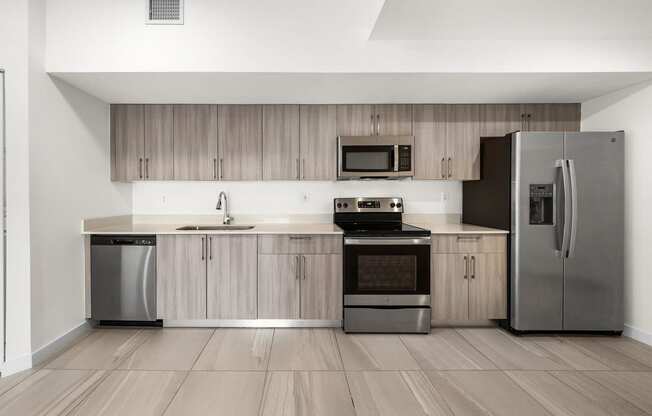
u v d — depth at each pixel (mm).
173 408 2129
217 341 3105
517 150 3225
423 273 3338
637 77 3000
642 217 3145
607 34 2791
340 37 2848
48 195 2812
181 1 2803
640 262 3162
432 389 2350
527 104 3773
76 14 2789
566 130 3781
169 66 2809
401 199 3998
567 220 3158
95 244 3342
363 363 2713
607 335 3287
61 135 2965
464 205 4066
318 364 2689
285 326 3455
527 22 2578
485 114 3766
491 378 2494
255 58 2826
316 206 4031
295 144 3734
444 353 2895
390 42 2855
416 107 3750
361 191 4043
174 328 3416
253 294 3400
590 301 3234
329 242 3402
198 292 3389
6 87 2557
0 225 2541
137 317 3373
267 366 2654
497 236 3418
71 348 2947
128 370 2580
